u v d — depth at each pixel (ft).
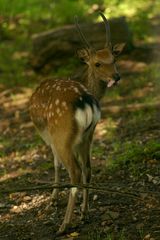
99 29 63.57
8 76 64.54
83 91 30.04
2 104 57.77
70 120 29.12
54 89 31.40
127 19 78.79
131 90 55.93
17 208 35.06
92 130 30.30
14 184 39.09
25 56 69.87
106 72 34.78
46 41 63.93
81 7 83.97
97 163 40.16
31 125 51.19
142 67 62.49
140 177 35.81
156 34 73.46
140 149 38.78
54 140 30.27
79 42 63.31
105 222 30.89
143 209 31.68
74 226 30.73
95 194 34.53
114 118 49.49
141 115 48.75
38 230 31.50
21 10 85.25
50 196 35.99
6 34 77.41
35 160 43.57
